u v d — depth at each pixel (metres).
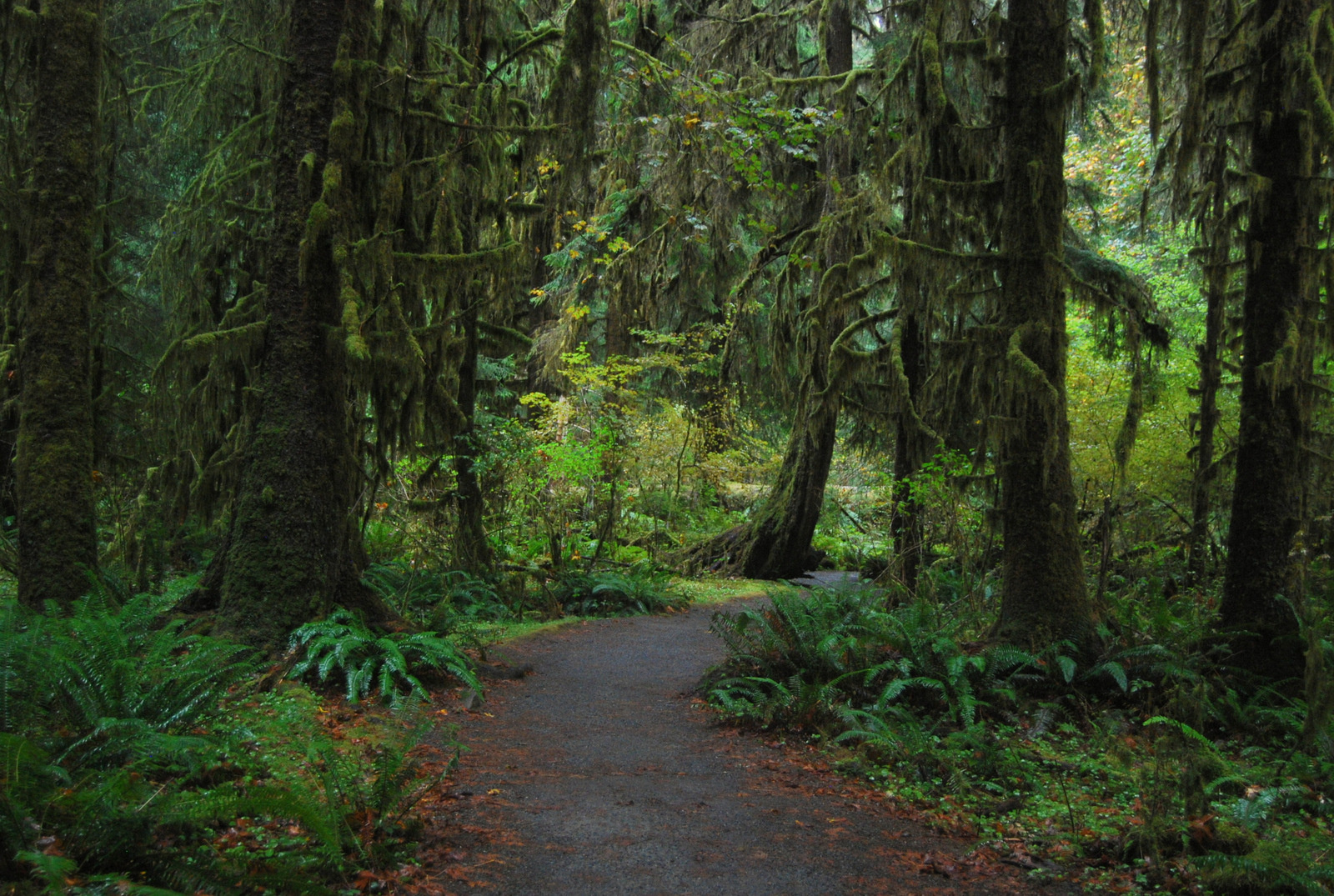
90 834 3.69
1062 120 9.07
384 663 7.73
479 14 11.66
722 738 7.46
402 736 5.42
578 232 17.12
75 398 8.04
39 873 3.42
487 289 12.40
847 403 15.04
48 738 4.80
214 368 11.32
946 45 10.62
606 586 13.85
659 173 16.14
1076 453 14.99
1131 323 10.17
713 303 21.41
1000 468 9.35
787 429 22.92
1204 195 11.49
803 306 17.25
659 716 8.05
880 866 4.93
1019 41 9.17
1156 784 5.63
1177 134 11.96
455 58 11.61
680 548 18.92
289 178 8.37
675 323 21.83
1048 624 8.83
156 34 14.52
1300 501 8.73
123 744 4.62
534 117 13.37
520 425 15.39
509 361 19.42
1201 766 6.14
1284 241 8.74
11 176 10.55
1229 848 5.09
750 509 22.09
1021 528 9.09
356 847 4.22
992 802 6.16
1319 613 7.89
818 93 17.14
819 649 8.37
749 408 21.45
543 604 13.15
